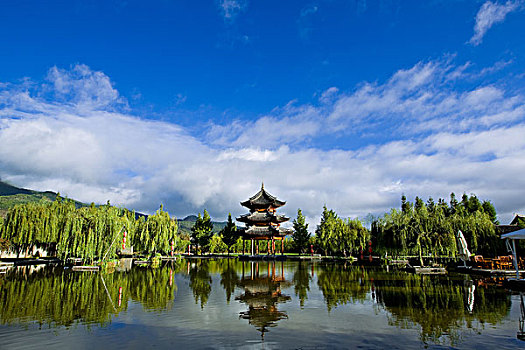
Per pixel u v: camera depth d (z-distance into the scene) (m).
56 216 38.75
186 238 88.75
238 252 78.44
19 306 15.45
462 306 15.05
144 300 17.23
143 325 12.32
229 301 17.11
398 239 34.81
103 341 10.43
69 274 29.02
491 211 62.00
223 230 76.06
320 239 61.50
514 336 10.64
